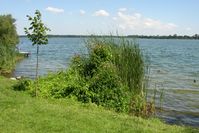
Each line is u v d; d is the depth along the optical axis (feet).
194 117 56.70
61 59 182.29
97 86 49.70
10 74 105.50
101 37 54.39
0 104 40.86
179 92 79.15
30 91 51.13
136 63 51.11
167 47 409.08
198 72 126.31
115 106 48.14
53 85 52.60
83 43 54.95
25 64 143.43
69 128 33.81
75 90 50.29
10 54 119.24
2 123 33.81
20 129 32.55
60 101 47.91
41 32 49.60
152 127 37.91
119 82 49.39
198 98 72.79
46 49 313.94
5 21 166.71
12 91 50.83
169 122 52.65
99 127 34.96
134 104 48.52
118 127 35.63
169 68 140.67
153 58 203.62
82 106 46.78
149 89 78.89
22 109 39.14
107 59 52.54
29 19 49.42
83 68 54.03
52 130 32.96
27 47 363.97
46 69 124.77
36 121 35.12
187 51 314.55
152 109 49.80
